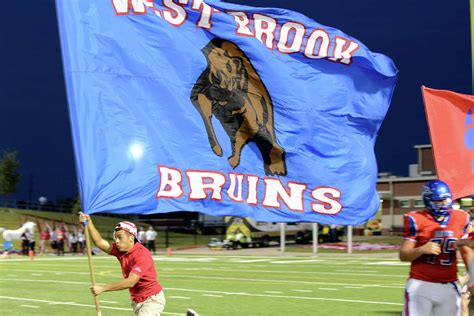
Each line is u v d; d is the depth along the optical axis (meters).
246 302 27.12
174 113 13.32
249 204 14.06
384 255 67.00
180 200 13.13
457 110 19.20
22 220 111.12
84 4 12.62
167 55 13.48
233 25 14.36
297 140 14.79
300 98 14.93
